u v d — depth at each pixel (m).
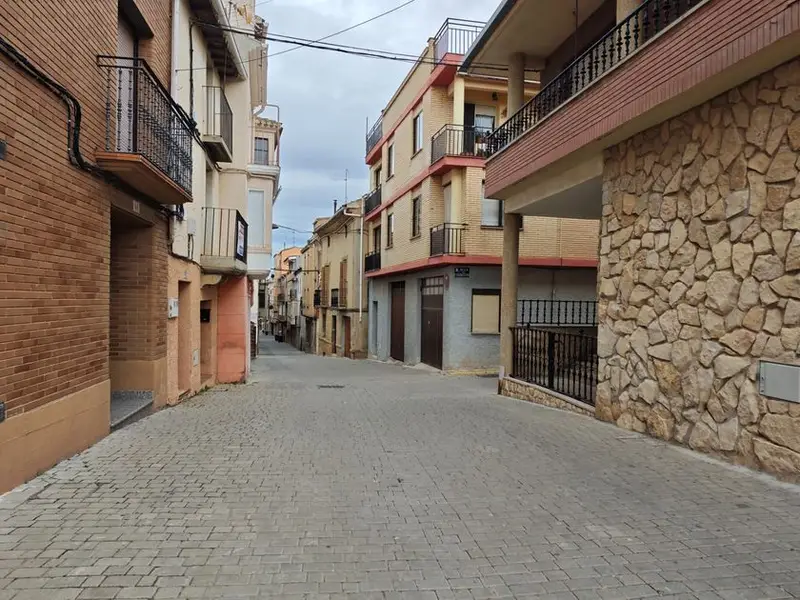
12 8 4.10
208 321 13.17
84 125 5.40
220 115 12.14
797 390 4.09
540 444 5.71
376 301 24.48
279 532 3.48
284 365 21.78
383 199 23.06
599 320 6.83
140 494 4.13
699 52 4.63
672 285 5.50
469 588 2.80
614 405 6.47
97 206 5.68
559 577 2.91
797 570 2.96
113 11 6.19
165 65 8.34
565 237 16.81
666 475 4.52
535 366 9.59
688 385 5.25
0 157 3.97
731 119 4.77
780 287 4.26
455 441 5.94
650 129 5.89
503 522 3.65
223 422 7.05
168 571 2.94
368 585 2.82
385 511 3.85
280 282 70.25
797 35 3.75
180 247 9.20
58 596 2.67
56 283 4.82
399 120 20.56
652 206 5.83
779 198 4.29
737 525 3.52
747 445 4.55
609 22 8.51
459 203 16.38
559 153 7.28
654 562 3.07
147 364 7.70
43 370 4.60
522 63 10.45
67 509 3.79
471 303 16.38
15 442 4.16
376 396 10.07
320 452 5.47
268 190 15.38
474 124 17.66
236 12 13.12
